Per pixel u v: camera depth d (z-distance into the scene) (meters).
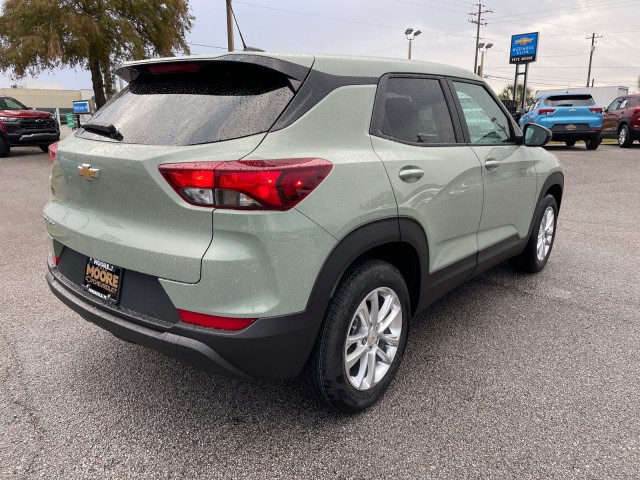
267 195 1.94
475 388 2.76
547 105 15.46
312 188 2.07
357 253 2.27
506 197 3.61
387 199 2.40
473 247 3.29
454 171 2.92
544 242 4.57
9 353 3.14
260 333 2.01
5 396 2.68
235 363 2.06
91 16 16.92
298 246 2.04
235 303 1.99
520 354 3.14
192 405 2.62
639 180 9.98
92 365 3.01
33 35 16.30
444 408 2.57
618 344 3.26
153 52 19.33
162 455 2.25
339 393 2.36
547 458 2.20
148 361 3.07
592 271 4.70
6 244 5.62
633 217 6.90
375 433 2.39
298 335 2.12
